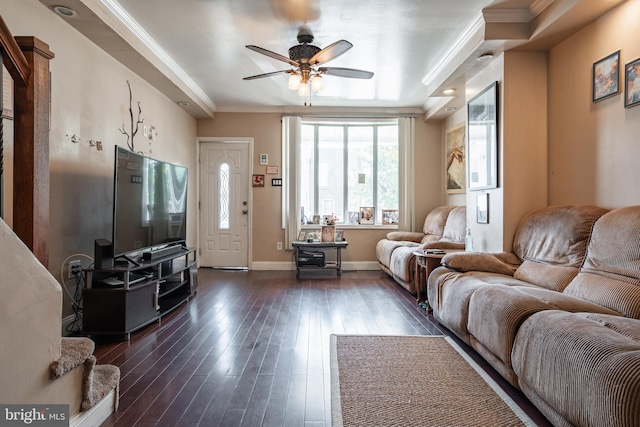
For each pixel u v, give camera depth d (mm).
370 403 1813
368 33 3275
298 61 3295
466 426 1621
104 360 2359
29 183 1637
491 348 2084
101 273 2949
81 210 2959
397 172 6004
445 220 4984
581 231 2443
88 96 3033
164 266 3686
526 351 1733
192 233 5680
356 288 4488
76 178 2896
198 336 2803
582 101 2754
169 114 4730
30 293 1235
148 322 2973
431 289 3150
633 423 1156
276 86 4797
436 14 2938
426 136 5852
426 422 1650
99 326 2697
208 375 2150
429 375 2131
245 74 4352
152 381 2072
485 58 3275
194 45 3543
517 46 3039
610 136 2500
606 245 2150
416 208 5863
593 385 1305
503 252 3111
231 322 3146
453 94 4379
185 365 2285
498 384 2031
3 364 1122
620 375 1216
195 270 4137
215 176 5867
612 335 1412
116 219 2844
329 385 2029
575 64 2822
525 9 2842
